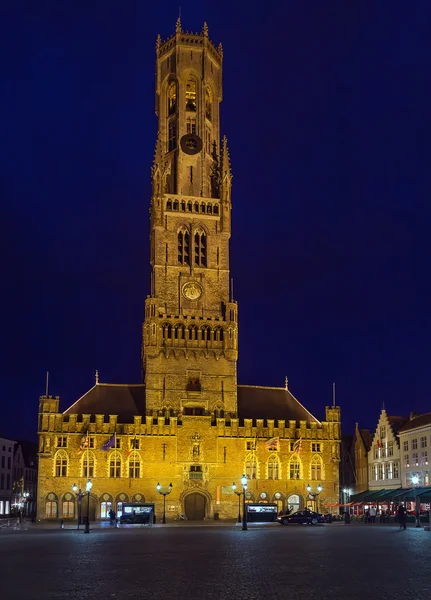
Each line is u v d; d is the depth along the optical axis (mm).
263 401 137500
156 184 141000
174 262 137875
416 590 23781
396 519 105250
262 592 23609
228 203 142750
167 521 121000
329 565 32500
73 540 57375
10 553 42250
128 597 22594
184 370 131250
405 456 124625
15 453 181375
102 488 122062
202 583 26078
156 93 154250
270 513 112688
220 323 134500
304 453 130125
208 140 150000
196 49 151625
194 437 126750
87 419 124000
